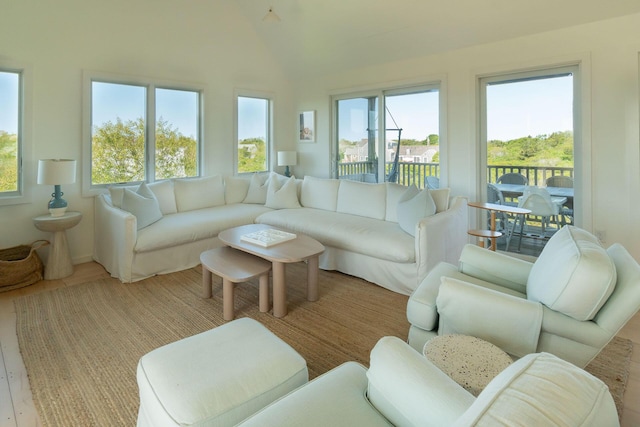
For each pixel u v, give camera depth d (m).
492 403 0.64
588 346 1.47
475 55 3.97
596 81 3.26
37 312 2.73
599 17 3.18
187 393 1.17
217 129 5.14
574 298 1.44
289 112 6.07
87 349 2.22
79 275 3.56
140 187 3.91
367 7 4.10
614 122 3.21
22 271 3.22
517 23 3.53
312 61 5.39
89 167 3.98
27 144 3.55
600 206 3.32
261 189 5.05
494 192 4.12
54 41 3.65
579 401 0.62
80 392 1.82
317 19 4.62
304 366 1.38
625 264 1.53
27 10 3.47
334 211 4.40
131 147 4.37
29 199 3.60
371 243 3.23
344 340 2.34
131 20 4.19
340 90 5.37
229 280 2.52
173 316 2.68
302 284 3.35
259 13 5.07
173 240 3.60
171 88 4.67
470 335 1.66
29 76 3.52
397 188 3.86
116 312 2.74
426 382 0.91
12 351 2.19
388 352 1.02
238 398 1.19
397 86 4.72
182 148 4.86
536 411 0.59
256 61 5.52
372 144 5.19
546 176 3.76
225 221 4.11
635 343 2.27
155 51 4.42
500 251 4.15
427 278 2.18
